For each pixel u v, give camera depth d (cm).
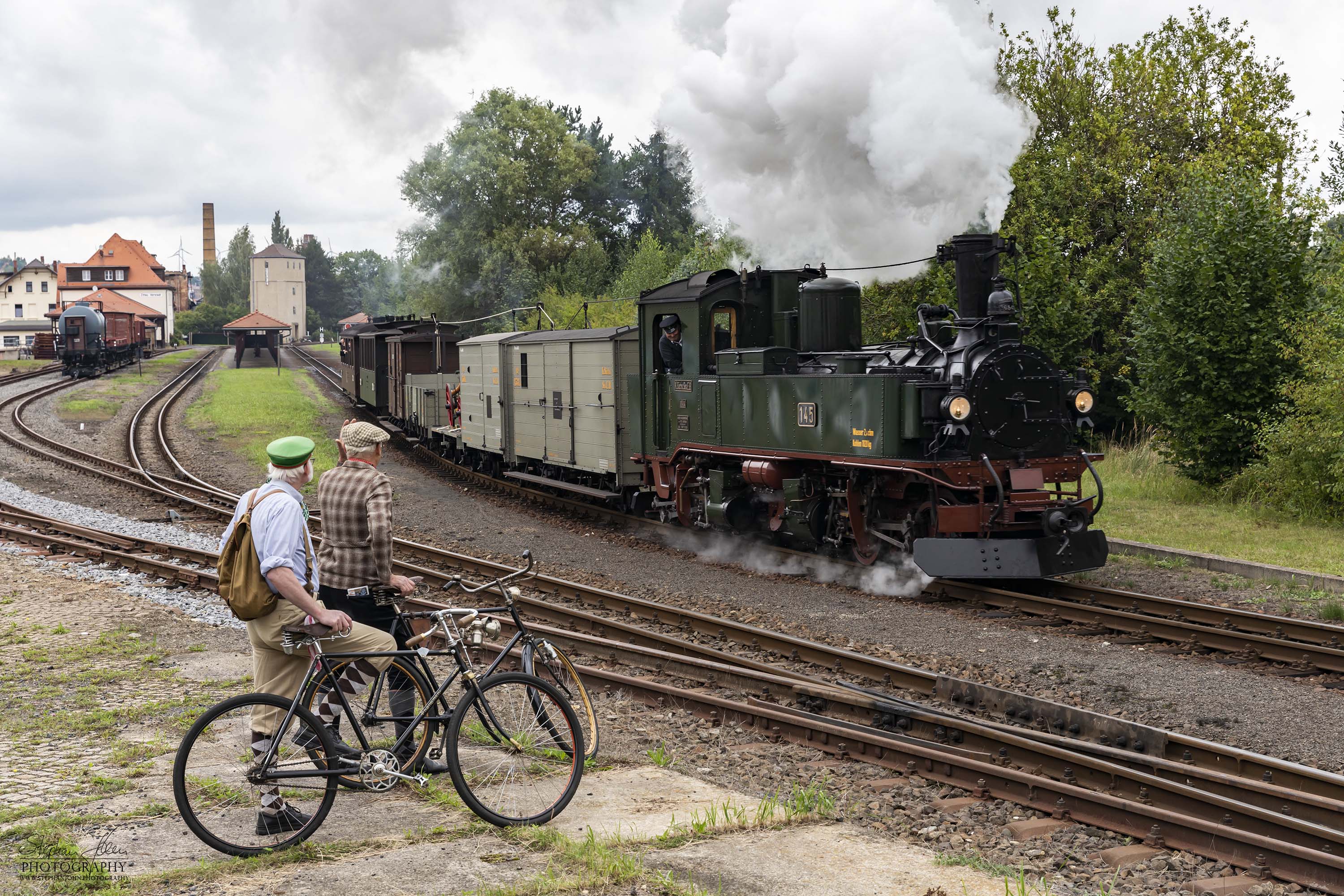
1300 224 1625
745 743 649
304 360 6819
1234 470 1605
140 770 561
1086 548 1060
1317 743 640
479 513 1739
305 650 495
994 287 1118
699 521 1456
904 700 738
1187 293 1634
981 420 1076
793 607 1047
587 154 5203
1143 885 452
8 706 696
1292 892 443
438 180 4966
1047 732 662
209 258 14875
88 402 3384
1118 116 2270
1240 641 851
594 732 569
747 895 417
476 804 483
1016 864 470
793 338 1416
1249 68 2252
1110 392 2270
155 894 416
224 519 1611
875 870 445
